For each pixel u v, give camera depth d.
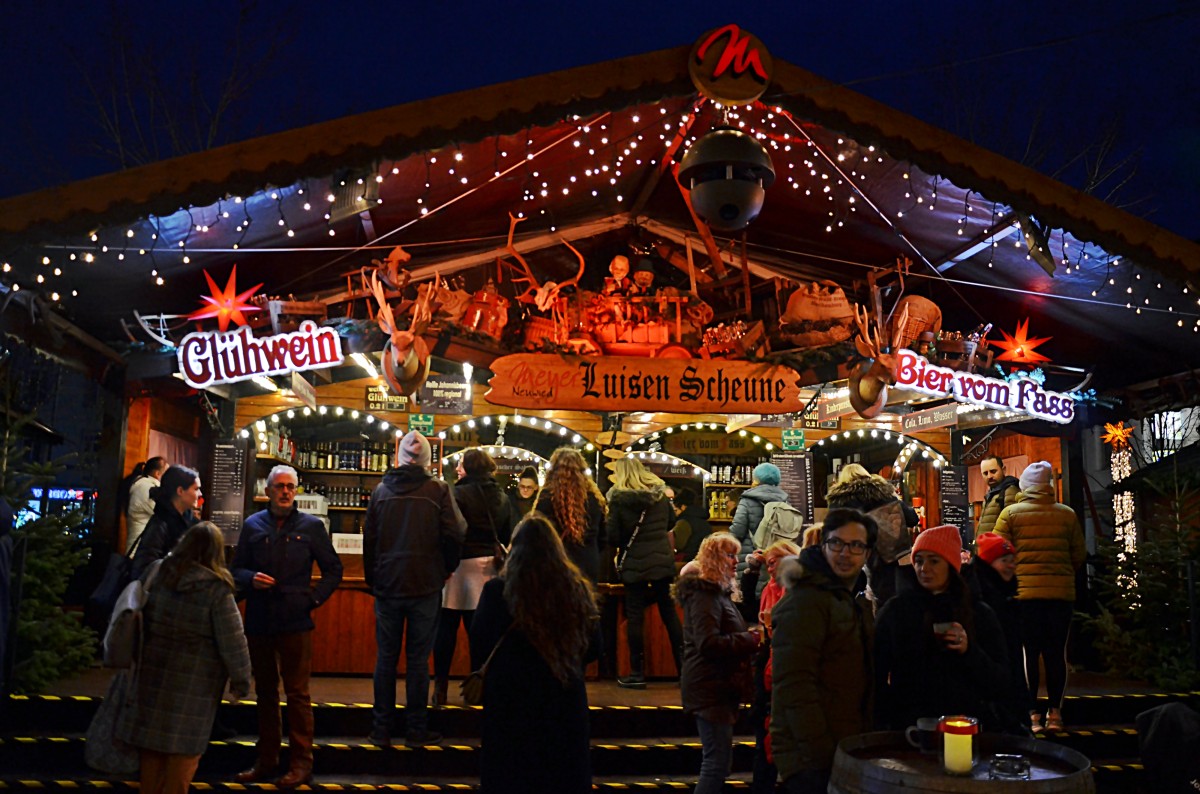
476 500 6.57
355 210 6.05
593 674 7.93
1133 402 9.18
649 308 8.48
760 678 5.32
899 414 10.79
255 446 9.20
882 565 5.62
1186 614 7.92
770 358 8.10
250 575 5.49
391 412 9.84
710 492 11.28
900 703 3.84
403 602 5.86
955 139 5.96
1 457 6.89
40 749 5.76
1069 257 7.30
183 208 5.34
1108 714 7.10
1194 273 6.30
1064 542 6.64
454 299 7.70
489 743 4.00
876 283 8.66
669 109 6.87
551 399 7.92
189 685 4.68
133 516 7.62
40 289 6.48
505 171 7.12
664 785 5.81
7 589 5.78
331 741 5.96
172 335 7.73
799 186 7.58
